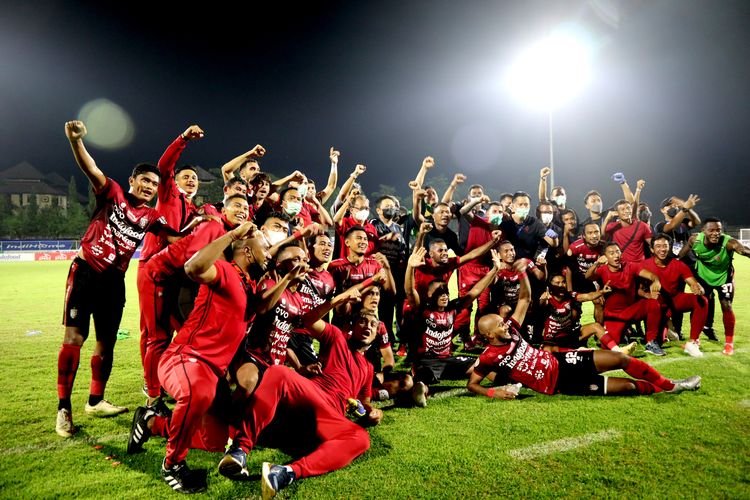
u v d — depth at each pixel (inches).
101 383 172.9
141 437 139.9
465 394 198.1
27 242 1378.0
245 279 138.5
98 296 166.6
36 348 275.3
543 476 125.1
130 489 122.0
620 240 322.3
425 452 140.0
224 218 195.6
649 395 187.8
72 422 156.6
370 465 132.3
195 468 134.6
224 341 130.4
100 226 164.9
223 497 119.0
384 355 208.2
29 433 156.3
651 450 139.3
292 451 144.9
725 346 256.4
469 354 267.4
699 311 251.0
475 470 128.7
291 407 139.1
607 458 134.6
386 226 296.8
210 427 137.3
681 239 343.6
